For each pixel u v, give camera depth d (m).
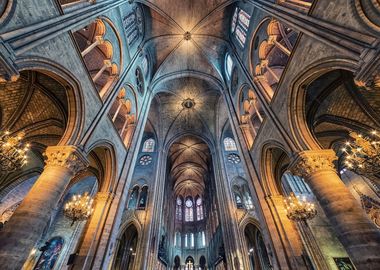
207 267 29.41
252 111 17.55
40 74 8.28
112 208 9.98
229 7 15.95
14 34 4.63
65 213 9.00
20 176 12.78
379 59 4.30
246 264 14.84
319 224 14.50
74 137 7.45
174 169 32.09
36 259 15.15
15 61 4.70
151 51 18.25
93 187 19.33
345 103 9.11
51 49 6.20
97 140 9.02
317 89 8.71
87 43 12.86
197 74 20.14
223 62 18.66
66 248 15.80
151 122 24.47
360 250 4.73
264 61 11.09
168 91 22.42
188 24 17.48
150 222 17.25
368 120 9.02
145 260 14.88
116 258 18.67
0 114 9.47
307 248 13.07
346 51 5.12
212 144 24.70
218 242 22.48
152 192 19.72
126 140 13.13
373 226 5.02
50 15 6.07
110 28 10.99
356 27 4.93
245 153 12.59
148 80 18.08
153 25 16.84
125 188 11.23
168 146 24.84
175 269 31.05
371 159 6.66
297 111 8.08
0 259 4.56
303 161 6.98
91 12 8.27
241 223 17.28
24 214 5.36
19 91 8.95
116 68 11.60
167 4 15.88
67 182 6.70
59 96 8.80
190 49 18.98
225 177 20.83
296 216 8.66
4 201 15.56
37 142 11.38
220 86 18.97
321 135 10.99
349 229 5.08
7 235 4.94
